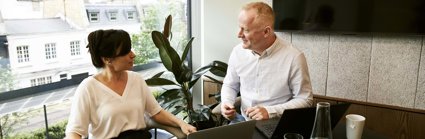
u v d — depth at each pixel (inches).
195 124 86.0
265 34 63.6
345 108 48.4
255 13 61.9
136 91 63.7
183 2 116.6
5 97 75.4
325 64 90.9
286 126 46.2
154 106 65.6
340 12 83.9
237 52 73.2
